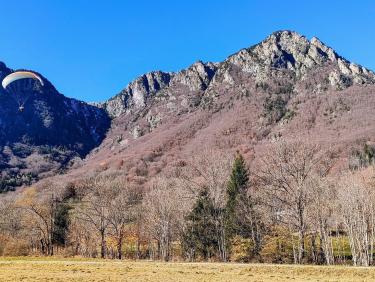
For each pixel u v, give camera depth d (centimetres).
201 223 7150
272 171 5122
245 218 6738
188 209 7575
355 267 3466
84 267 3406
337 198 6469
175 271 3166
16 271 3131
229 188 7606
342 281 2725
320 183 5481
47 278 2755
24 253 6919
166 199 7200
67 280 2683
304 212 5309
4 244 7012
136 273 3048
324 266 3581
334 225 7119
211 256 7088
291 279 2806
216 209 6725
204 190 6994
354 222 6216
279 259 6253
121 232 6962
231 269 3309
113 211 7006
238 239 7062
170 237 7594
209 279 2777
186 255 7444
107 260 4662
